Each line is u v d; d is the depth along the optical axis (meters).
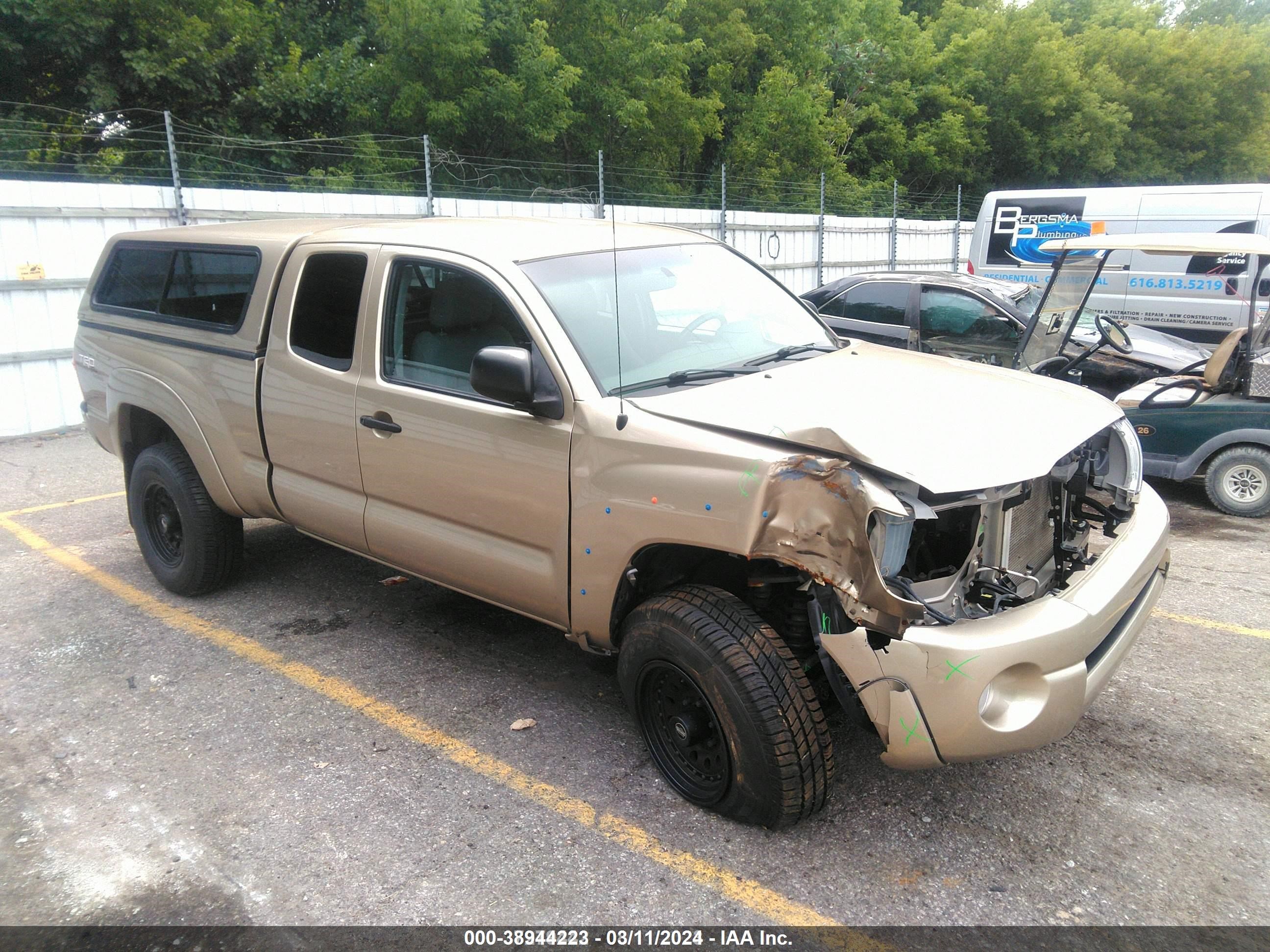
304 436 4.13
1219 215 12.51
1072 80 33.72
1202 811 3.21
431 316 3.69
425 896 2.82
